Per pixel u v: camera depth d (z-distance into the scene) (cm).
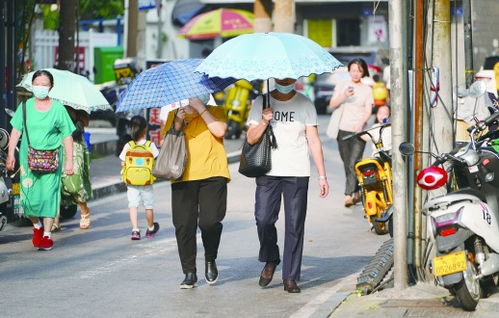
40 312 1769
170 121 1914
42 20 6253
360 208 3152
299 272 1916
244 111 5691
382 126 2608
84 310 1783
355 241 2539
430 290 1802
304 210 1888
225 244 2494
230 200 3344
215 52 1817
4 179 2656
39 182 2409
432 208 1666
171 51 9969
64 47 4097
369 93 3142
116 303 1836
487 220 1664
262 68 1773
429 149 1812
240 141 5553
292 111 1861
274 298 1869
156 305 1817
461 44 4369
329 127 3170
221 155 1931
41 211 2408
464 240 1645
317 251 2395
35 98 2408
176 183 1927
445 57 1811
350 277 2052
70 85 2692
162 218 2964
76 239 2598
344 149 3156
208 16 8800
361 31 9994
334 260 2275
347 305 1750
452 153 1695
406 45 1769
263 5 5634
